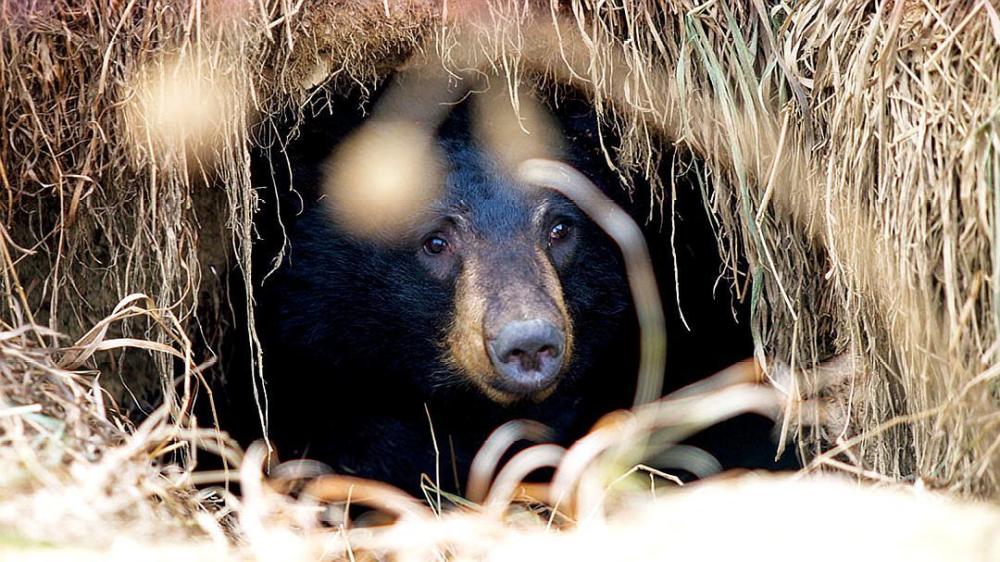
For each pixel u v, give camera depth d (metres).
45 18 7.44
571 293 9.04
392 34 8.20
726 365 9.50
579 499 7.20
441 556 6.49
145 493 5.78
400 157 8.95
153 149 7.73
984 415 6.12
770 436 8.72
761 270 7.92
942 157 6.41
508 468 8.39
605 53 8.07
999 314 5.97
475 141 8.89
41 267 8.09
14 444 5.56
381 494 8.01
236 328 9.53
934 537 4.82
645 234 9.20
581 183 8.84
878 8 6.79
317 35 8.09
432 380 9.22
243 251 8.62
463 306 8.61
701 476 8.75
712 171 8.12
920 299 6.60
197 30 7.54
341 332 9.42
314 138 9.28
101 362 8.84
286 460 9.54
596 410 9.72
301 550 5.95
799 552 4.80
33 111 7.48
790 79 7.49
